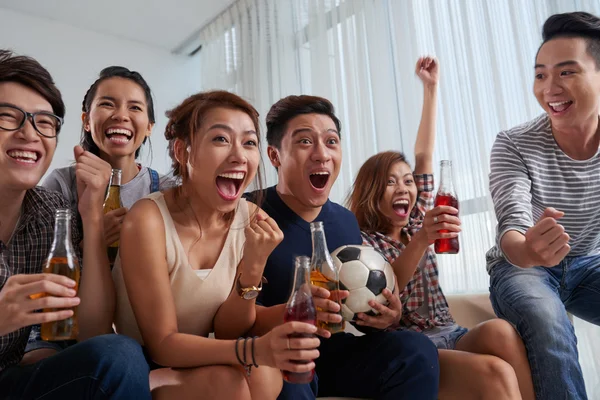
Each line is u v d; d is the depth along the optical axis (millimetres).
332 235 1606
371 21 2934
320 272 1287
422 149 2055
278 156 1646
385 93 2840
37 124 1158
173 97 4316
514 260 1389
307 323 1006
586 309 1629
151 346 1099
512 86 2336
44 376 974
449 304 1953
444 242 1447
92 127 1826
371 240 1785
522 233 1424
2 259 1121
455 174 2500
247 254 1163
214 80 4082
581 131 1540
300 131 1564
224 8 3967
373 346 1413
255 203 1501
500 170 1606
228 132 1202
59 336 1029
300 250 1532
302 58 3457
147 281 1112
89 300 1126
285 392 1201
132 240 1135
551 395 1336
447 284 2465
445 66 2588
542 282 1532
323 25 3242
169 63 4352
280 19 3578
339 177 3035
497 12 2400
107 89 1824
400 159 1905
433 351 1366
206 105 1223
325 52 3215
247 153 1220
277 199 1596
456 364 1429
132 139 1860
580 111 1495
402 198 1858
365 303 1331
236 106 1241
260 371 1116
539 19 2230
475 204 2406
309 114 1582
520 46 2289
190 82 4434
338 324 1212
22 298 931
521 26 2299
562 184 1594
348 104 3018
